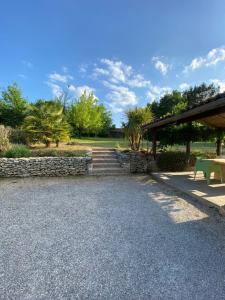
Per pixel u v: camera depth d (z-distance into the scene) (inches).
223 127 385.1
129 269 108.0
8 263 111.6
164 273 105.1
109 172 368.5
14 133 470.3
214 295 91.5
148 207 198.7
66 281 99.0
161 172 371.6
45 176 342.6
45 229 151.8
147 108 487.5
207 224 161.3
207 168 280.1
